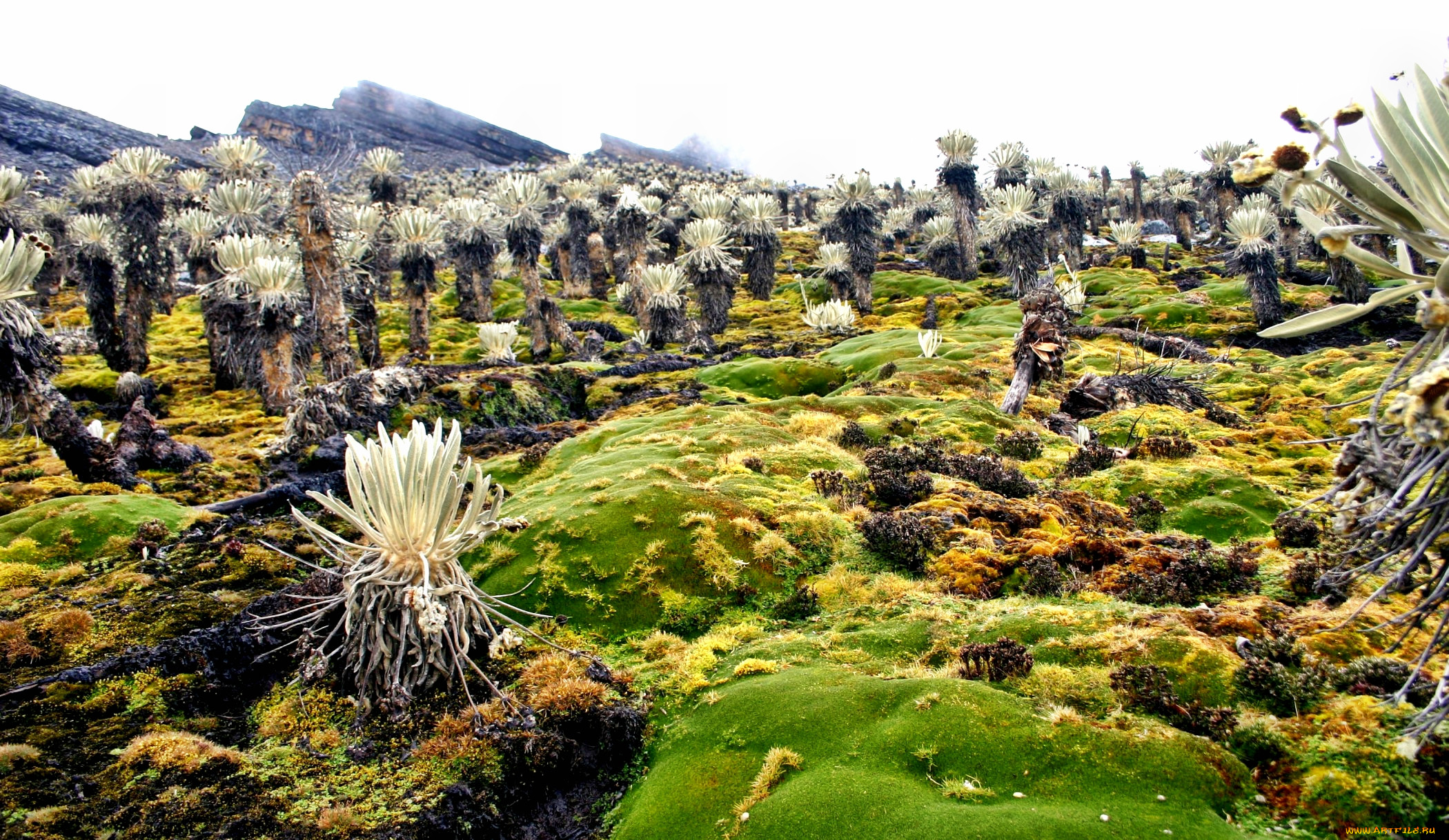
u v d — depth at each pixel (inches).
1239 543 381.4
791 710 232.8
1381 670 203.0
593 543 373.1
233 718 271.1
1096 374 785.6
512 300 2007.9
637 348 1371.8
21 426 771.4
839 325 1519.4
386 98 6742.1
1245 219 1299.2
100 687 273.0
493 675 287.9
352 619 276.7
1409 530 144.6
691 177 3912.4
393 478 270.7
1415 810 161.8
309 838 201.5
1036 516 396.2
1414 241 127.2
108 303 1112.8
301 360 959.0
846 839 177.6
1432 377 116.3
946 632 275.9
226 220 1175.0
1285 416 724.7
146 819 204.7
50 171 3508.9
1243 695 207.6
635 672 289.7
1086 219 2148.1
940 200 2564.0
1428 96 127.8
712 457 510.0
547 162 6835.6
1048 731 199.5
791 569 363.6
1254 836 162.9
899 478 450.3
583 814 229.1
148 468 645.3
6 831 195.3
